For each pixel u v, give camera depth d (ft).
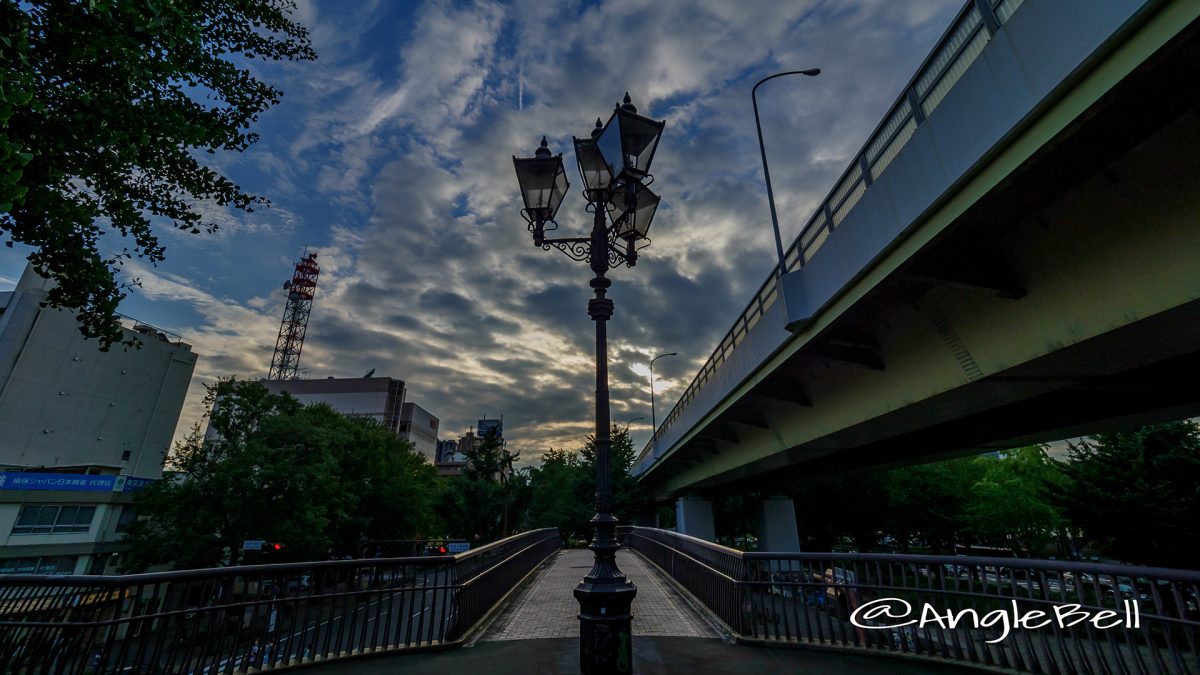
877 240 28.32
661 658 19.76
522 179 20.70
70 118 13.93
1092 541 82.99
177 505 92.27
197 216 22.40
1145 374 32.76
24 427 118.32
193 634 16.63
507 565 35.96
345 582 20.94
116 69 14.39
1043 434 48.88
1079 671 14.94
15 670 14.90
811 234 38.83
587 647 14.58
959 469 136.87
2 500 93.45
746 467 83.25
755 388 54.80
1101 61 15.92
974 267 27.12
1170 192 19.19
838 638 22.86
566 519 183.73
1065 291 24.29
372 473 135.54
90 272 17.69
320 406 135.33
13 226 15.85
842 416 47.78
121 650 15.31
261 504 90.94
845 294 33.35
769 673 17.63
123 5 12.70
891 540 178.70
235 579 18.22
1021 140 19.22
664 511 272.51
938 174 23.17
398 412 301.63
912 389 37.14
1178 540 69.82
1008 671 16.69
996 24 20.25
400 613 21.63
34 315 122.31
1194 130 17.94
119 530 105.81
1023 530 121.08
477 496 175.01
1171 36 13.78
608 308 18.66
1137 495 72.38
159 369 147.74
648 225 21.67
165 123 16.81
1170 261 19.48
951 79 23.86
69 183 18.11
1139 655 13.62
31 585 15.51
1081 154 20.11
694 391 86.48
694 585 34.17
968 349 31.35
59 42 12.64
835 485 149.79
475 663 19.39
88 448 129.59
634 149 19.12
